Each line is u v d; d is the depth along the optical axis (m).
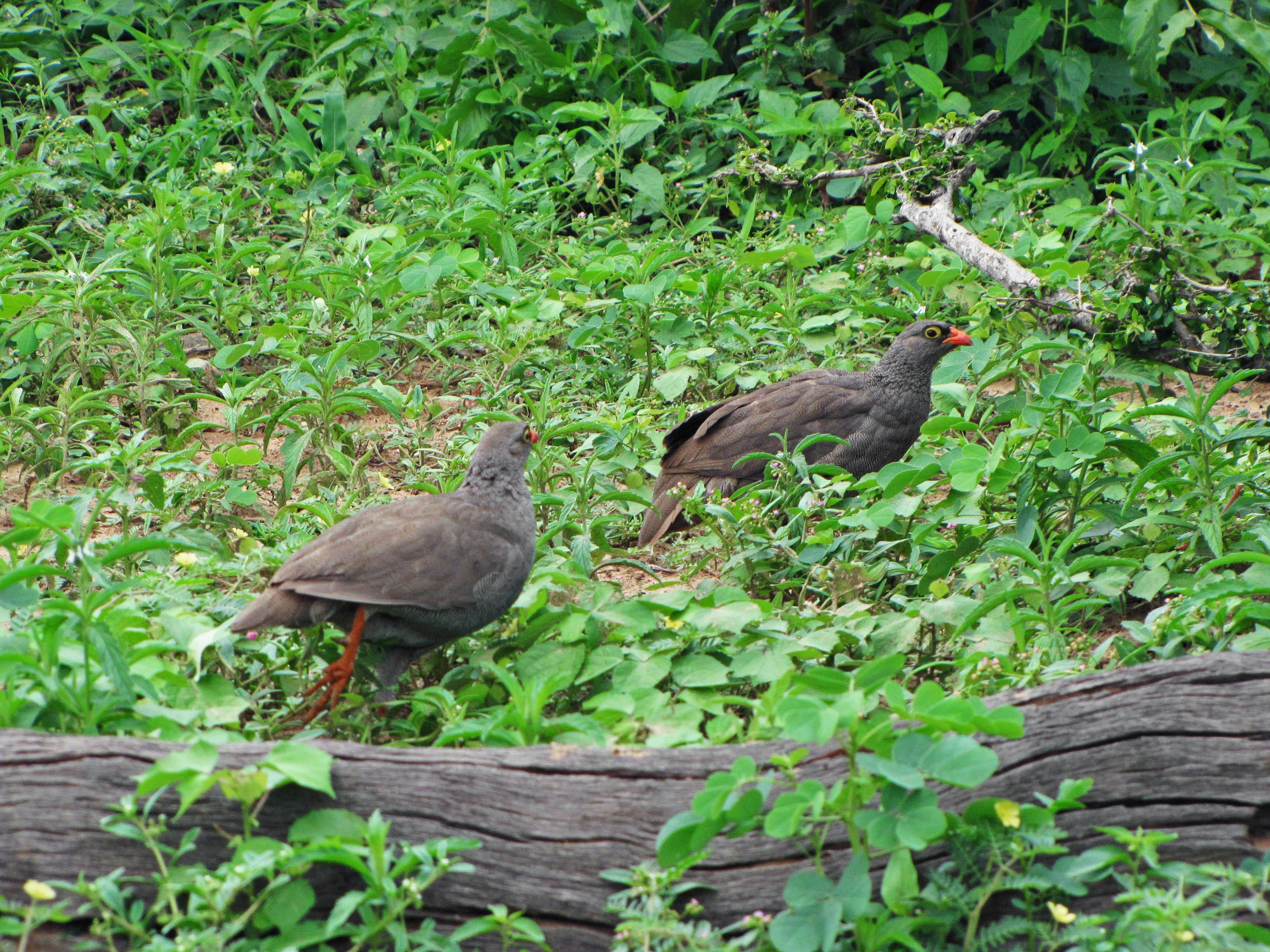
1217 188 19.38
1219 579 9.05
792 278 16.67
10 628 7.97
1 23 21.66
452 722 7.29
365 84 21.12
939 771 5.49
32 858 5.48
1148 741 6.09
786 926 5.46
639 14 23.44
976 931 5.72
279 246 17.92
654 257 15.79
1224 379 9.84
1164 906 5.46
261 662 8.01
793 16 23.08
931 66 21.34
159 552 9.59
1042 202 19.77
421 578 7.71
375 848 5.41
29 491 11.80
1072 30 22.67
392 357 15.65
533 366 15.32
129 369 13.87
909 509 10.12
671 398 14.35
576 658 7.98
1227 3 19.59
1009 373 13.60
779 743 6.28
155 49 21.28
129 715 6.47
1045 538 10.48
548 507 11.23
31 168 16.77
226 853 5.66
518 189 19.30
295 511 10.75
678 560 10.94
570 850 5.91
